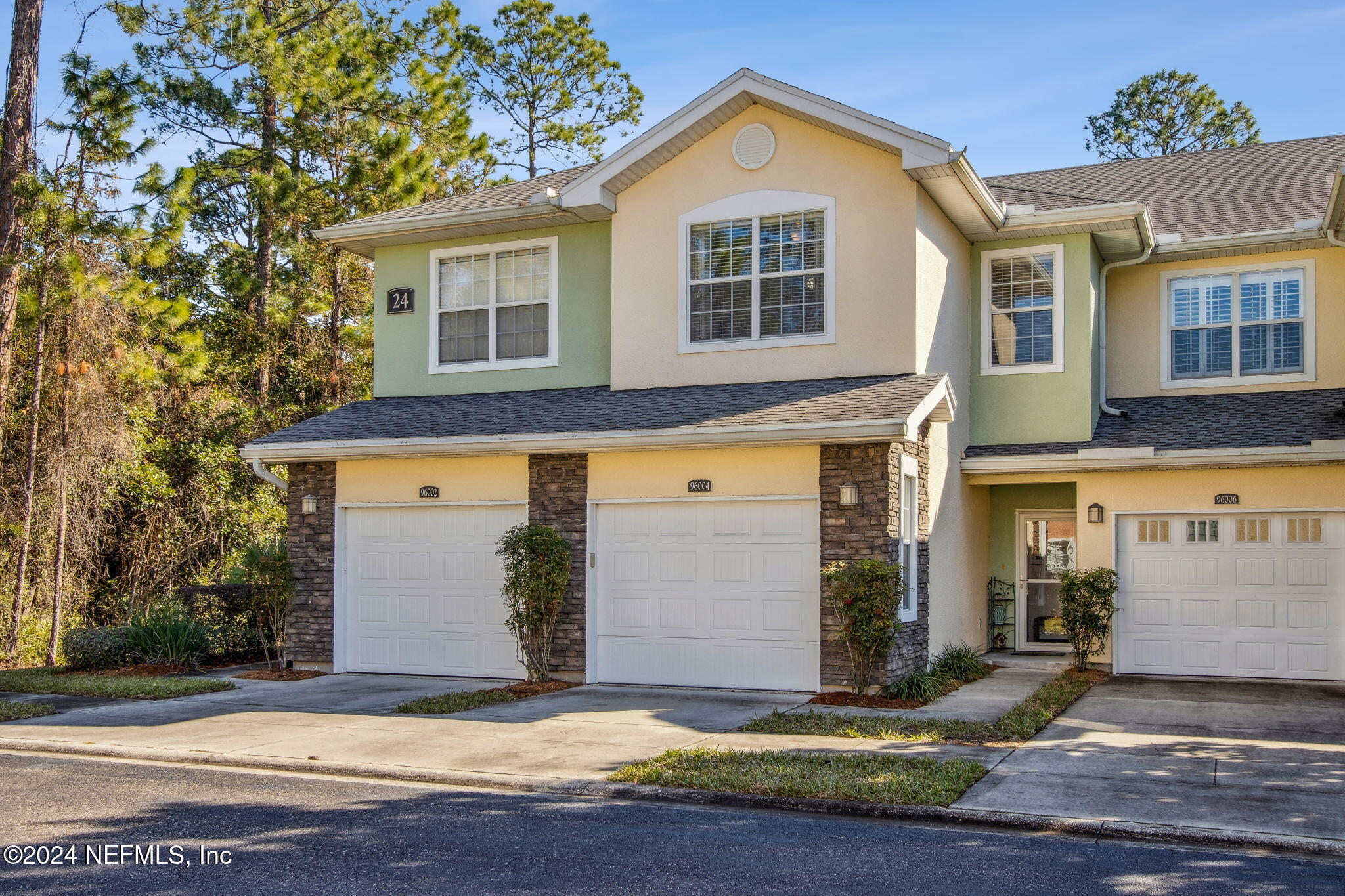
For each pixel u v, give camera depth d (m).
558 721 11.61
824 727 10.92
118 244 18.44
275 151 27.77
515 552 14.12
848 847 7.15
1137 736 10.65
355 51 27.06
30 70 18.28
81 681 14.47
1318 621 14.67
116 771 9.65
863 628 12.51
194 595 17.08
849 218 14.72
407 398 17.69
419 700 12.97
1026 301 17.00
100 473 19.53
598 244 16.64
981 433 17.08
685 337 15.52
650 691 13.74
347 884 6.39
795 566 13.47
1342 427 14.73
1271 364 16.91
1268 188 18.55
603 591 14.43
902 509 13.66
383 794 8.71
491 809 8.20
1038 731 10.89
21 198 17.73
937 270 15.38
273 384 28.55
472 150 29.55
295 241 26.95
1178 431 15.90
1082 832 7.48
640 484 14.22
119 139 18.16
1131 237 16.66
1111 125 45.66
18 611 17.97
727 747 10.09
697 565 13.98
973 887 6.30
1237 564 15.15
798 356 14.87
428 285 17.72
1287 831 7.29
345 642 15.85
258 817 7.93
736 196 15.34
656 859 6.87
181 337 19.39
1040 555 18.12
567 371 16.66
